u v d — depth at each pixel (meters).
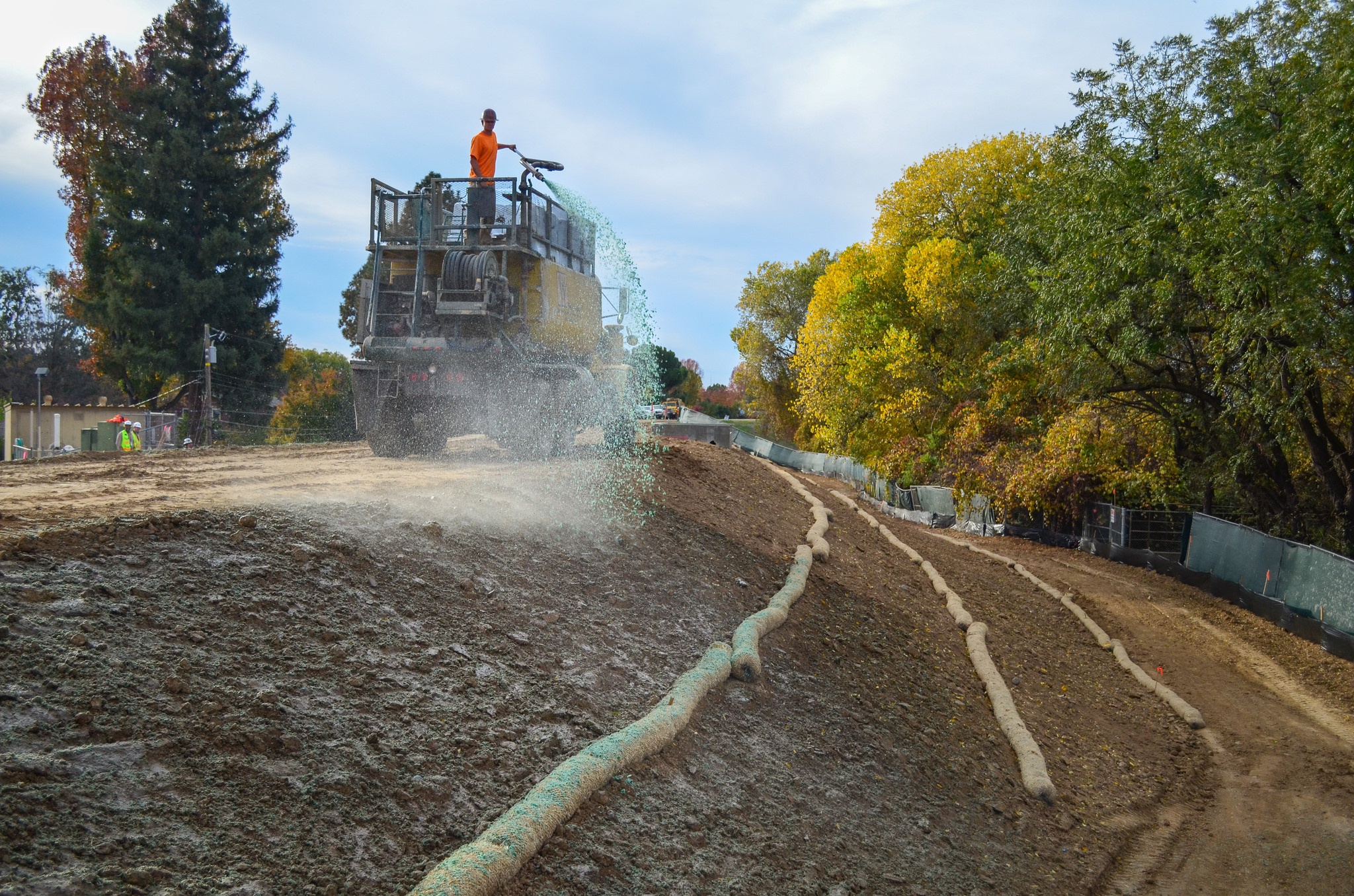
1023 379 25.52
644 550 8.70
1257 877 6.72
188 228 43.34
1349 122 12.37
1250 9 15.30
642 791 4.96
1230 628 14.48
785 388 59.97
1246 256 13.59
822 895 4.90
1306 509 18.47
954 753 7.57
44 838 3.02
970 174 34.84
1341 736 10.02
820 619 9.30
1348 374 15.41
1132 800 8.02
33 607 4.16
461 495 8.51
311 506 6.80
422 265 13.25
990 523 24.92
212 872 3.19
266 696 4.17
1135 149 16.92
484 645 5.60
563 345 14.52
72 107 48.25
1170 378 18.83
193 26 44.06
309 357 57.03
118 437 22.50
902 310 34.72
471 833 4.03
